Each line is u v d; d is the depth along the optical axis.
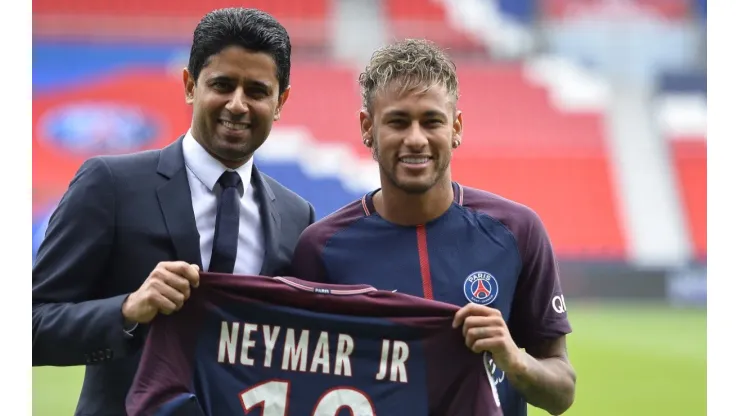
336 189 73.69
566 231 71.44
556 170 76.62
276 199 12.60
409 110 10.70
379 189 12.12
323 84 81.75
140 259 11.25
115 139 75.00
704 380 35.53
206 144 11.68
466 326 10.37
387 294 10.77
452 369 10.62
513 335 11.80
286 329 10.87
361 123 11.59
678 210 73.38
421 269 11.29
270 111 11.55
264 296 10.81
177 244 11.34
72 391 31.44
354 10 85.69
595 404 31.27
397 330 10.77
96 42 80.38
